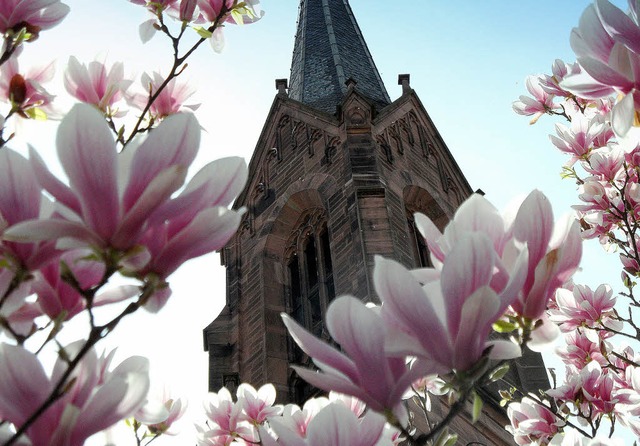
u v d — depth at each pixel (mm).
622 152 7699
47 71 4117
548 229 2299
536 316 2387
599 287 7695
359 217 23719
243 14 4379
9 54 3584
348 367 2176
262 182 29656
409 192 27516
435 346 2088
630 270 8016
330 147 27812
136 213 2051
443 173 30391
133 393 2145
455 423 17438
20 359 2092
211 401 7219
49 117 4016
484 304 2018
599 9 2881
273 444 2635
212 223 2170
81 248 2145
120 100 4359
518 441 7195
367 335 2111
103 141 1998
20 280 2244
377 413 2215
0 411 2080
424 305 2064
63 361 2199
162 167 2037
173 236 2158
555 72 8430
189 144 2045
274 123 30844
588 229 8398
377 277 2092
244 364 24422
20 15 3586
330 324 2141
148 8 4344
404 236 24047
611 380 6949
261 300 25484
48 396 2102
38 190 2189
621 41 2854
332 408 2432
